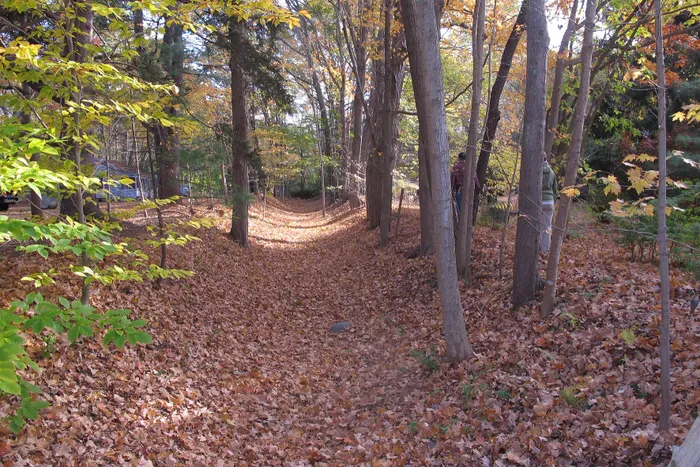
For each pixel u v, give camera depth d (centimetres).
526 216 713
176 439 508
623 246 850
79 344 595
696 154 1022
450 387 588
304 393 682
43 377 513
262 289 1244
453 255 640
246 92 1498
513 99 1416
